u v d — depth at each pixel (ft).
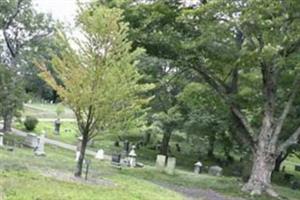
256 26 70.74
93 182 56.54
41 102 267.39
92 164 82.07
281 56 76.95
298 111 103.45
